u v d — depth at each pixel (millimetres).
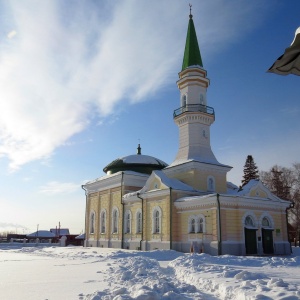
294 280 11227
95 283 11906
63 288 10812
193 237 30594
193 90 38375
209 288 10711
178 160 37469
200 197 30156
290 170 55062
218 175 36562
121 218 40125
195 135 37219
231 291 9281
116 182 42500
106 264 19938
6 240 67375
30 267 18312
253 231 30078
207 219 29453
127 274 13609
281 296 7879
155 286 10023
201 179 35094
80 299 8992
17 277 13750
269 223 31484
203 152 36875
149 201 35656
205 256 20625
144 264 18516
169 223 32312
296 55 5281
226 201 29047
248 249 29359
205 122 37844
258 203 30766
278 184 56062
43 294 9758
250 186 30906
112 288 10703
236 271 13047
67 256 27500
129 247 38094
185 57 40062
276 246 31344
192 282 12273
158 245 33281
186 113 37469
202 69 38875
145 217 35719
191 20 41344
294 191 53281
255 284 9820
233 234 28922
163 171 38656
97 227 45062
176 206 32688
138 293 8688
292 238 55219
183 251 31391
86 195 49094
